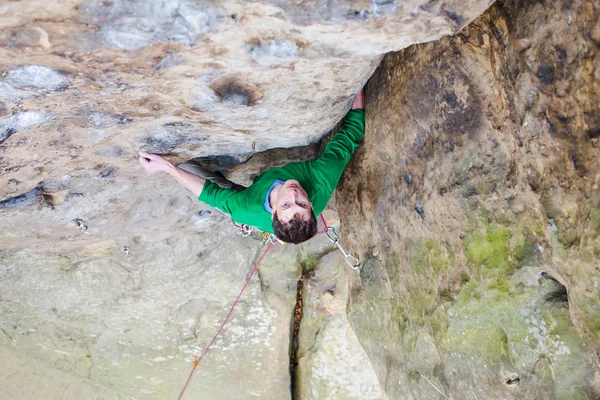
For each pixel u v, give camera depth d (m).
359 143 3.38
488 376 2.61
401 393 3.41
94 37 1.93
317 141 3.72
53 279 4.97
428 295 3.02
